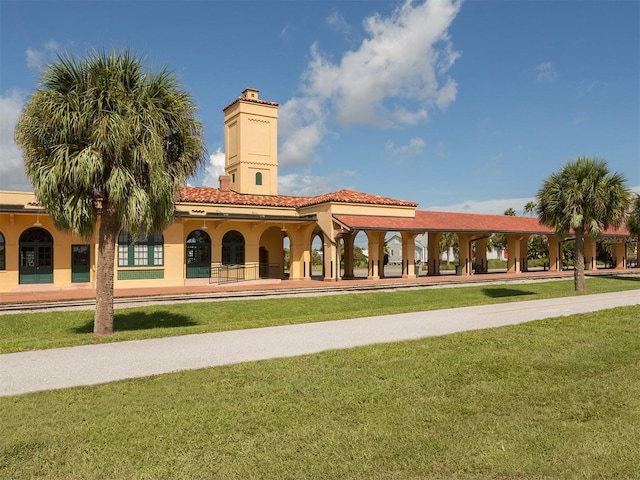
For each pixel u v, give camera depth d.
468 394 6.70
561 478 4.48
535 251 63.59
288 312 19.27
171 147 13.35
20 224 21.09
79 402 6.41
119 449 5.06
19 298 17.69
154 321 16.53
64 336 12.75
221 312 18.30
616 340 9.80
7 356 9.15
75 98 11.62
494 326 12.03
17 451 5.03
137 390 6.89
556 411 6.08
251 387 7.01
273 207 29.19
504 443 5.17
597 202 22.98
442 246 61.41
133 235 12.40
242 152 33.22
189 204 26.16
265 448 5.08
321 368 7.98
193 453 4.96
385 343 9.96
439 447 5.07
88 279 22.78
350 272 32.75
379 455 4.91
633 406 6.20
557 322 11.98
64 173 11.45
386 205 29.16
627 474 4.55
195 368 8.12
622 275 35.84
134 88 12.28
